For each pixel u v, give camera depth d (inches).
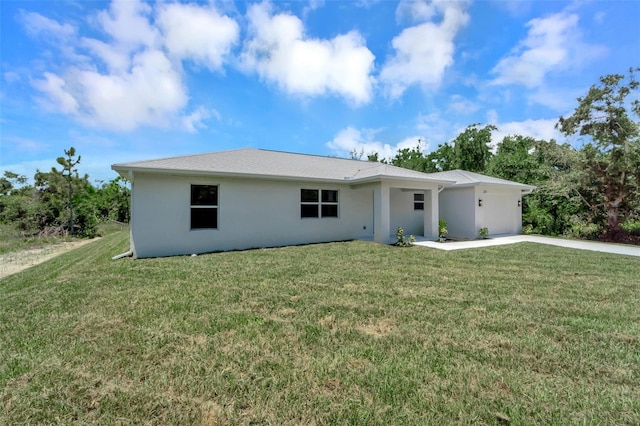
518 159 759.1
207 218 407.5
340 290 223.1
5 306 194.2
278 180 459.2
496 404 97.8
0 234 688.4
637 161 542.0
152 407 97.5
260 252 394.9
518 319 167.9
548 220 639.8
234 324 161.0
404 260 339.6
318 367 119.3
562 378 112.5
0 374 116.3
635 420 90.4
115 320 167.9
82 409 97.5
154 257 365.1
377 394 102.7
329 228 513.3
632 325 159.9
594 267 304.7
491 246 452.1
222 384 108.5
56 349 136.2
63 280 258.4
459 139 1064.2
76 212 777.6
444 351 132.3
